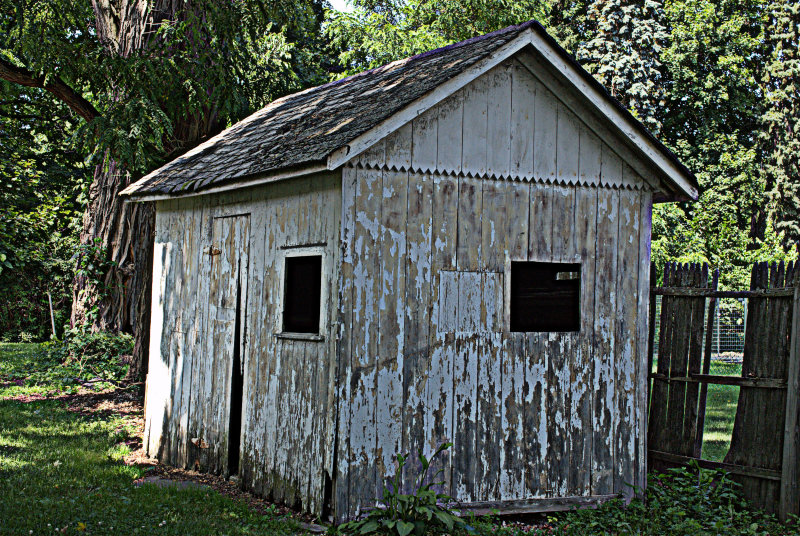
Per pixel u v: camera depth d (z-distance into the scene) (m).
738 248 27.08
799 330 7.44
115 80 13.14
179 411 9.12
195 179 8.50
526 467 7.33
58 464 8.48
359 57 29.36
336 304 6.64
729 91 31.92
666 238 26.17
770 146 30.89
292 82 19.86
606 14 28.84
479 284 7.20
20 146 20.73
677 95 30.70
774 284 7.66
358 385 6.67
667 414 8.27
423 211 6.97
